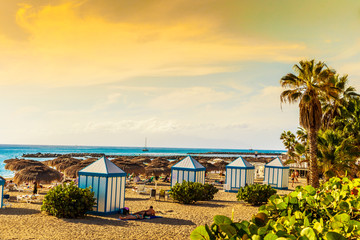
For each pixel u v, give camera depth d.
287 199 4.22
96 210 16.14
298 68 21.12
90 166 16.69
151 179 33.00
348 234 3.18
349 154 21.03
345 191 4.52
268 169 30.72
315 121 21.14
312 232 2.76
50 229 12.66
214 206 19.47
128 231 12.82
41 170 22.41
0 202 16.97
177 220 15.22
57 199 14.95
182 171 25.36
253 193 19.72
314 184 21.09
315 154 21.20
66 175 28.72
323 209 4.26
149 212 15.73
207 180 35.47
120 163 31.02
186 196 20.12
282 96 21.86
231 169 27.38
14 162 30.33
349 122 25.70
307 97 20.44
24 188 24.61
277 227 3.10
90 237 11.76
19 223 13.41
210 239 2.74
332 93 21.12
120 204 16.95
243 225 2.89
